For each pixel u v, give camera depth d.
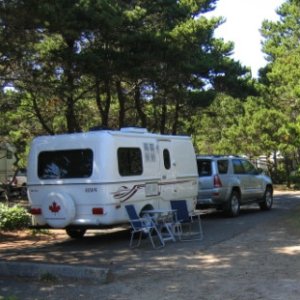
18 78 14.21
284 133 35.34
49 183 12.27
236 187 17.36
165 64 19.33
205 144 48.12
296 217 15.91
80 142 12.04
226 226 14.61
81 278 8.06
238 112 41.56
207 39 23.19
